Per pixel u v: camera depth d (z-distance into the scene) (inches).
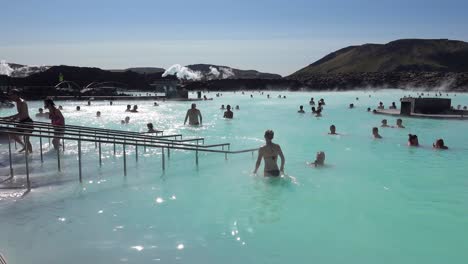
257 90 3171.8
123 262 185.8
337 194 297.3
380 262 189.5
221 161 408.5
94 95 1801.2
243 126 743.1
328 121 836.0
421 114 878.4
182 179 335.3
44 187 304.2
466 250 202.7
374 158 435.8
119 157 419.2
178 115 981.8
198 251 199.0
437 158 439.5
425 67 5300.2
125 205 267.0
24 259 187.6
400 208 265.1
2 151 440.8
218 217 247.1
